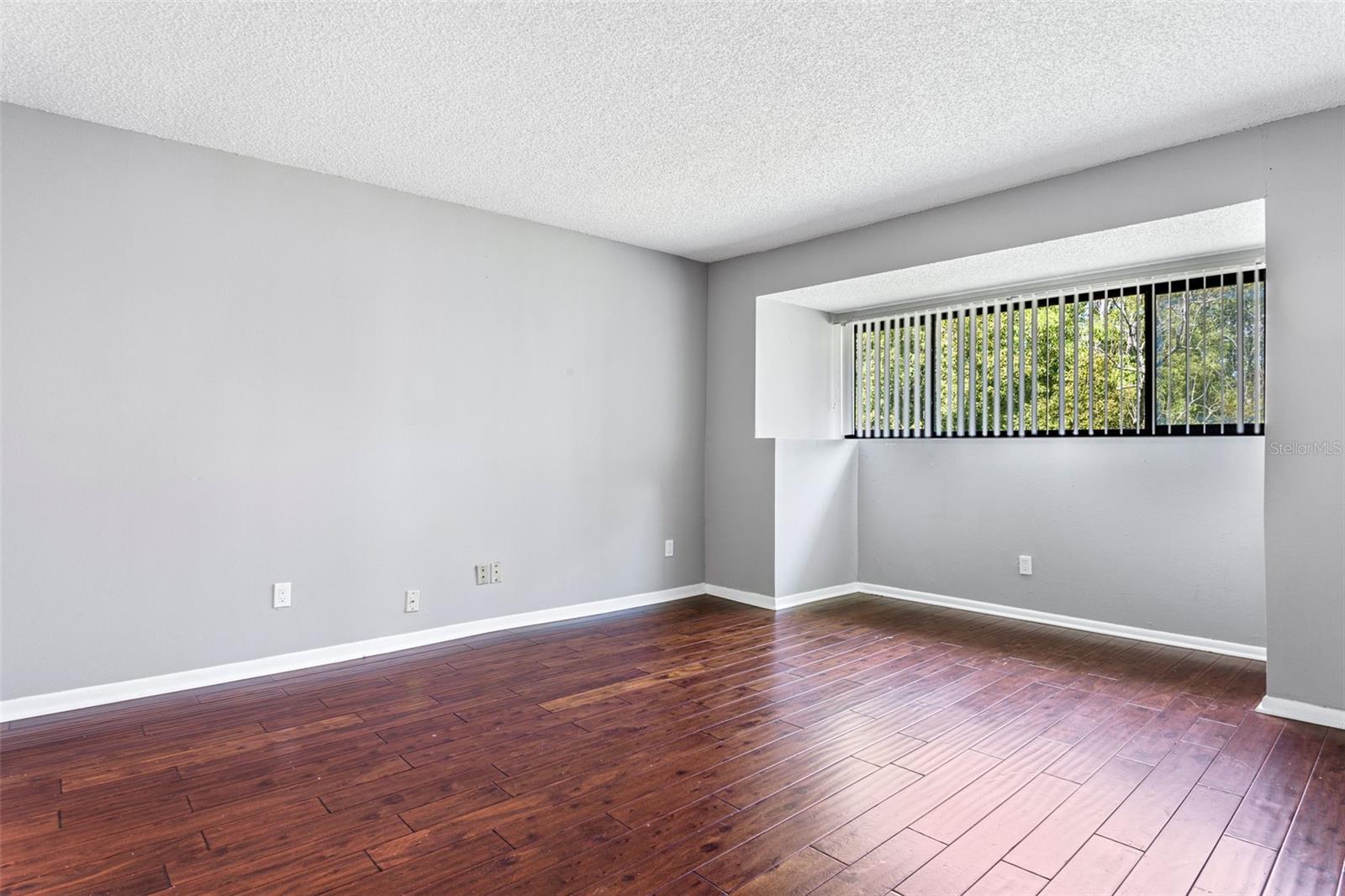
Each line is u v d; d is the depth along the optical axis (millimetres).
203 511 3350
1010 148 3314
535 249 4516
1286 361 2969
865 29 2371
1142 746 2701
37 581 2961
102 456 3104
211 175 3375
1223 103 2867
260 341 3510
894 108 2934
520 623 4449
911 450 5348
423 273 4043
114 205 3135
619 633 4340
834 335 5703
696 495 5453
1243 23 2318
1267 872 1891
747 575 5195
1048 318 4617
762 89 2779
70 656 3029
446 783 2383
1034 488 4699
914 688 3352
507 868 1897
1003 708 3098
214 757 2562
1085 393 4453
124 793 2291
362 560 3822
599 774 2451
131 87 2793
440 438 4105
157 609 3229
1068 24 2332
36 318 2961
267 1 2219
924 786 2377
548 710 3055
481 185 3865
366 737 2756
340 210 3750
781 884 1831
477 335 4262
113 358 3129
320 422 3688
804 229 4609
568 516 4684
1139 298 4227
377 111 2990
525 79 2713
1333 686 2883
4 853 1947
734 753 2629
